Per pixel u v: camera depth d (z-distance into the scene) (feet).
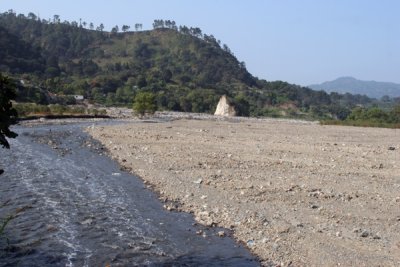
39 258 32.73
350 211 44.75
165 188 54.75
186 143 100.42
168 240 37.09
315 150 92.73
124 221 42.01
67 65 567.59
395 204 47.73
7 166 68.90
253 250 34.94
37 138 110.93
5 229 38.70
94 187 55.67
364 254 33.37
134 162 73.05
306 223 40.70
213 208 45.75
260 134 134.62
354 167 71.20
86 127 148.87
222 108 406.82
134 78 525.75
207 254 34.14
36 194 51.26
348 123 231.50
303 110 594.24
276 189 53.47
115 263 32.19
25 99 296.10
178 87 533.55
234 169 66.80
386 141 122.52
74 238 37.11
